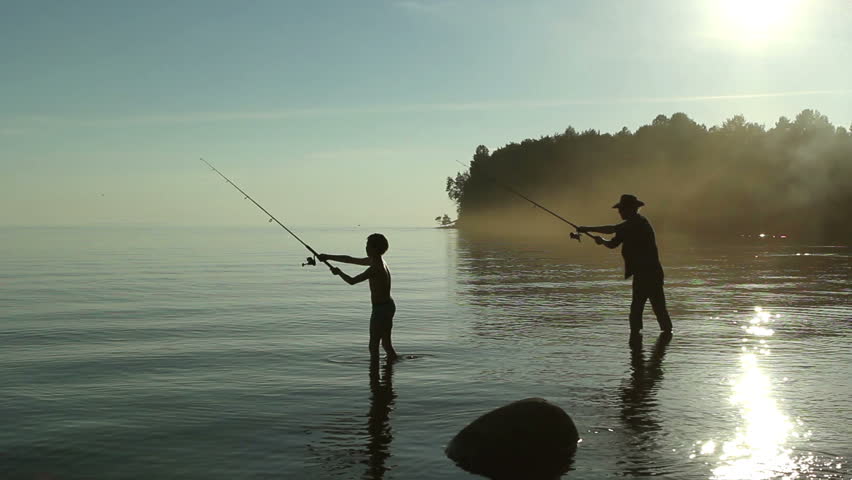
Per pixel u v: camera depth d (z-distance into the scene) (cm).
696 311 1295
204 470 462
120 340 993
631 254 1012
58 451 501
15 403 636
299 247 5166
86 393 674
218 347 934
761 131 8669
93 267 2753
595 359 843
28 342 977
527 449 489
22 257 3622
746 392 670
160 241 7188
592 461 477
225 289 1792
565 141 10481
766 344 945
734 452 495
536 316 1241
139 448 507
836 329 1077
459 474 454
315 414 596
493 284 1886
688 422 568
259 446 511
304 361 836
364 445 513
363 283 1992
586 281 1980
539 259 3127
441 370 780
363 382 719
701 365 802
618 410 606
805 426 556
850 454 489
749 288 1731
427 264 2795
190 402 638
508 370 778
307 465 471
